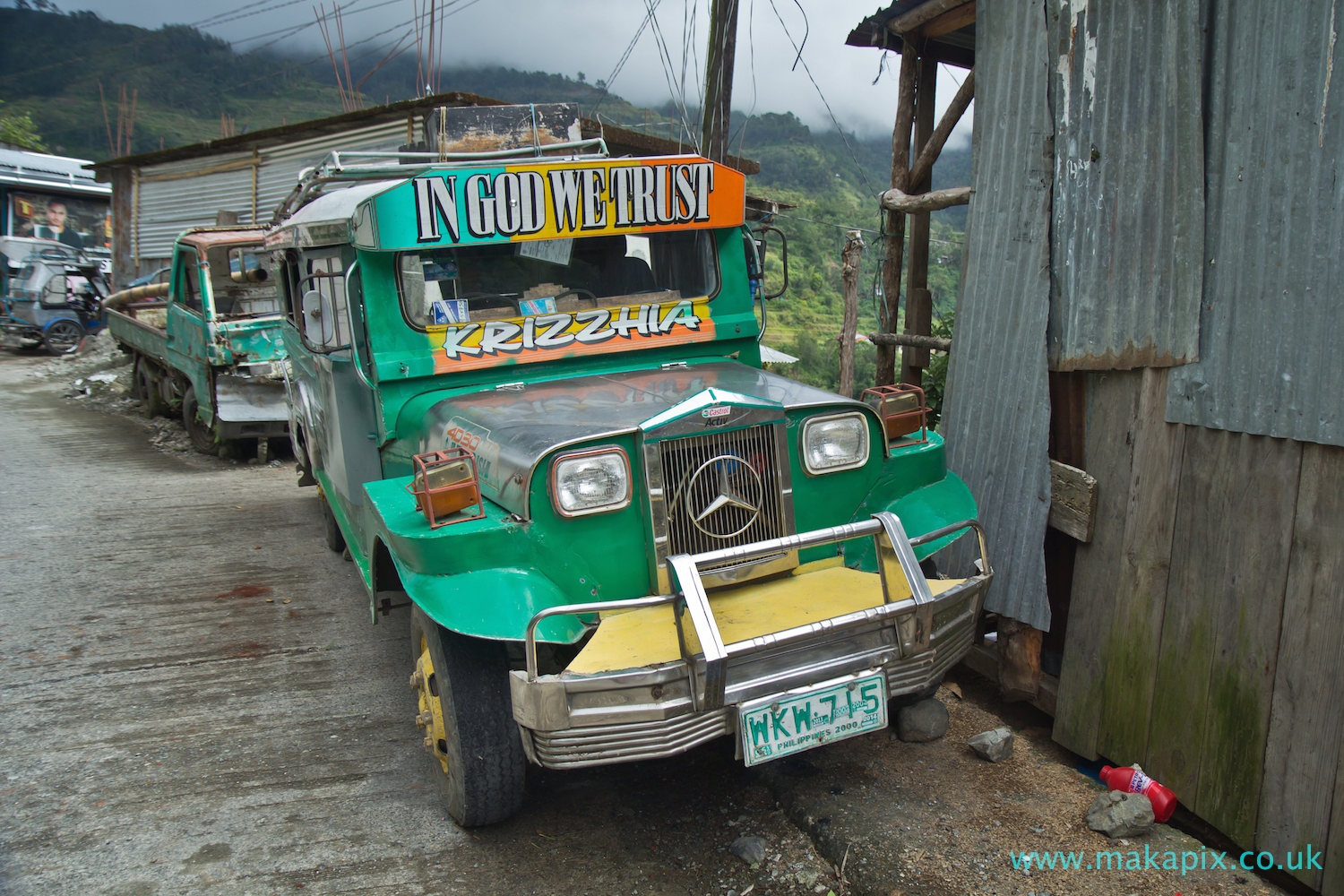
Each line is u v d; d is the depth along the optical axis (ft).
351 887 9.47
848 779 11.12
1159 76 9.84
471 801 9.73
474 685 9.57
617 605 8.12
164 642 15.99
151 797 11.19
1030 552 11.91
